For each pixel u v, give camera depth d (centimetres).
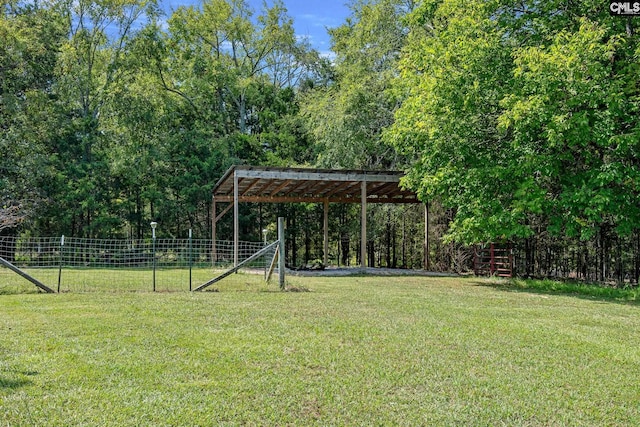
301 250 2670
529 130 1072
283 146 2477
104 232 2109
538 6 1178
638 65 1017
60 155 2141
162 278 1225
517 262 1502
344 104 1956
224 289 993
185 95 2667
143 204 2353
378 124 2005
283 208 2461
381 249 2348
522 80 1074
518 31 1232
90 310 709
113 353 480
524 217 1165
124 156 2144
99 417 331
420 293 1016
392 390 397
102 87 2459
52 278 1170
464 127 1173
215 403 360
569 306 864
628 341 585
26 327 587
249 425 326
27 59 2019
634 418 353
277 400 369
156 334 562
